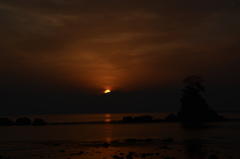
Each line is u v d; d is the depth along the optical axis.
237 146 39.25
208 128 77.12
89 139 51.81
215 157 28.72
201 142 44.25
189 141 45.81
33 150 37.31
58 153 34.34
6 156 32.72
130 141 47.03
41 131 75.44
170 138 51.44
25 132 71.81
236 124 96.12
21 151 36.50
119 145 41.72
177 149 36.59
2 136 59.38
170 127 86.44
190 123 107.62
